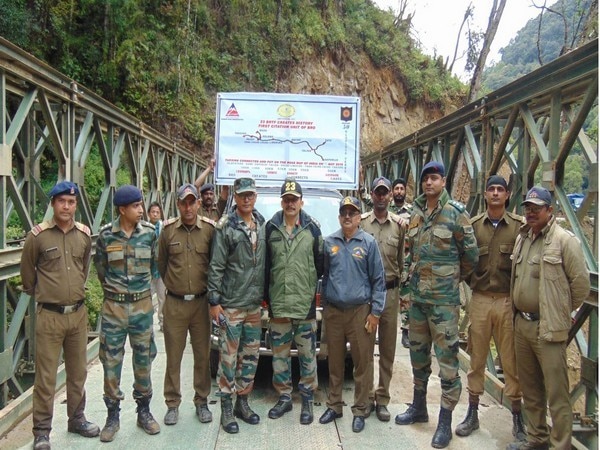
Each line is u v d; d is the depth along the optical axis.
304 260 4.04
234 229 3.94
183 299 3.97
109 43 14.65
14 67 4.09
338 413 4.17
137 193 3.78
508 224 3.91
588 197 3.86
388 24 26.34
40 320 3.53
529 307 3.37
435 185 3.82
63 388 4.76
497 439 3.88
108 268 3.82
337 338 4.05
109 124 6.62
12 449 3.59
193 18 18.39
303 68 22.22
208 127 18.00
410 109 25.69
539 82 4.14
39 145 6.41
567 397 3.21
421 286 3.91
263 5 21.39
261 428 4.00
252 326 4.07
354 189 6.43
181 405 4.43
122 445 3.67
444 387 3.81
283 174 6.38
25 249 3.51
